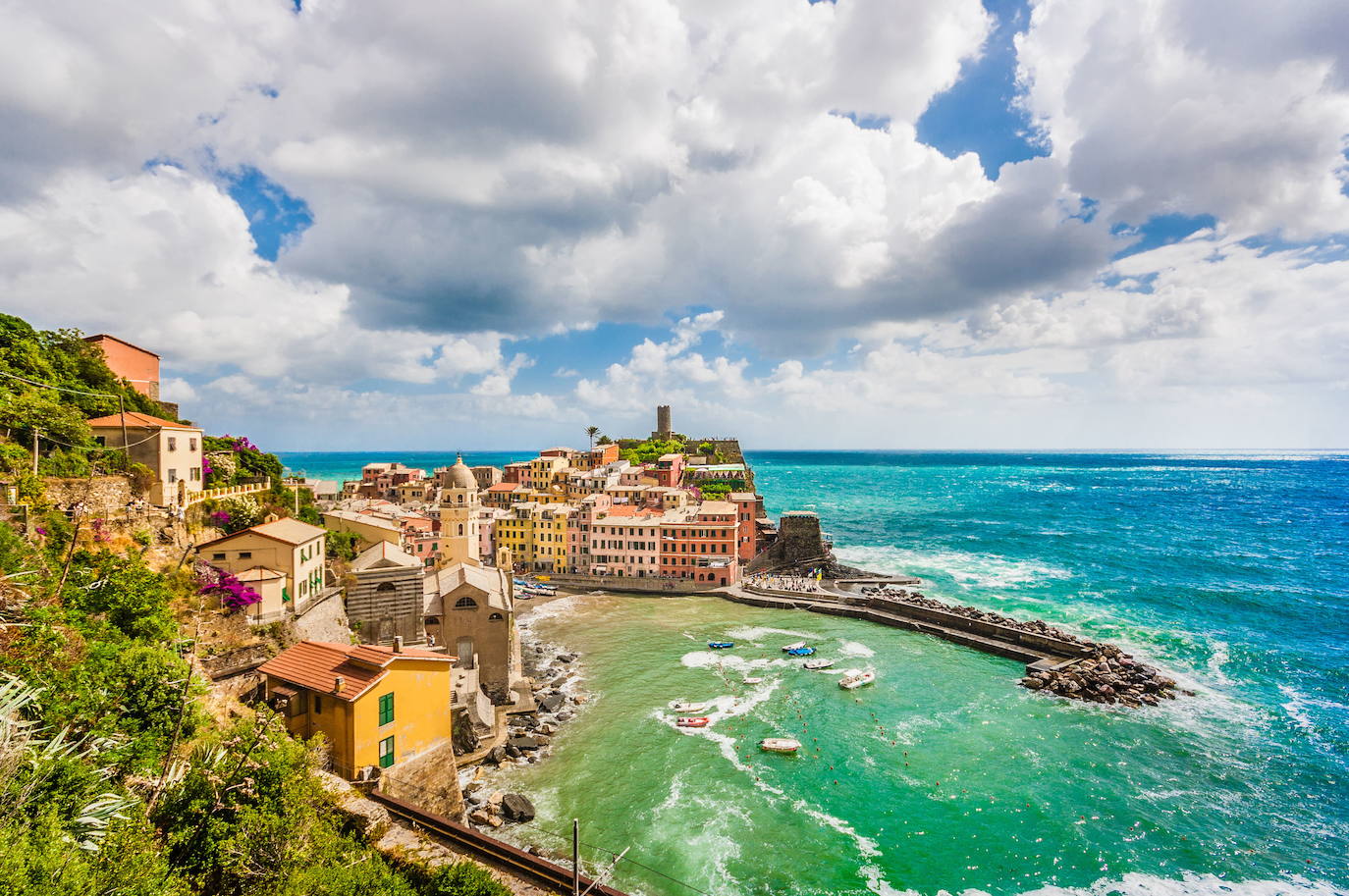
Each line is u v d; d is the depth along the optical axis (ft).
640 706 240.73
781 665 285.84
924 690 259.19
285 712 130.41
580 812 174.60
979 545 597.11
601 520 451.94
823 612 378.32
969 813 176.86
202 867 77.15
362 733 128.88
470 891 86.69
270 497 278.87
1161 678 266.36
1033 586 436.35
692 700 246.47
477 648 230.48
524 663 284.41
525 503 475.31
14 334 225.76
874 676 272.31
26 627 94.07
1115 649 294.87
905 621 350.64
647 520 454.40
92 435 195.72
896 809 178.19
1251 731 224.12
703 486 643.45
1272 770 198.49
